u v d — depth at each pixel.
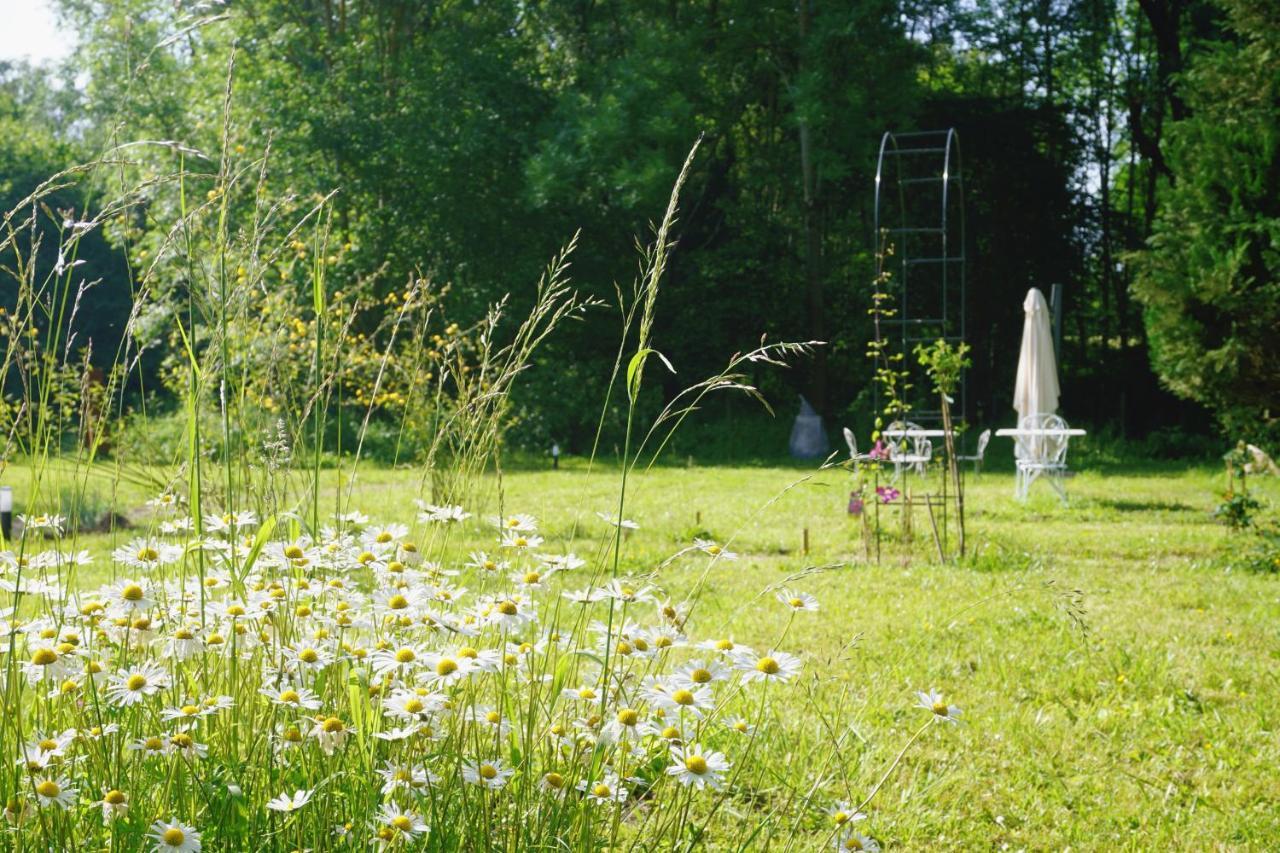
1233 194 15.38
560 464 19.98
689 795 2.42
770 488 14.64
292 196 2.61
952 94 27.00
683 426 23.64
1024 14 27.48
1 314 2.28
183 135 20.30
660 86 22.81
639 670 3.04
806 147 23.02
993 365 25.86
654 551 8.87
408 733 2.09
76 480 2.48
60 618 2.19
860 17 21.88
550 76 26.44
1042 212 25.78
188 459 2.46
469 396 2.87
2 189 32.31
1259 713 4.73
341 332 2.72
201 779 2.22
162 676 2.12
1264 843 3.46
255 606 2.38
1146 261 16.05
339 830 2.19
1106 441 20.58
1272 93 15.48
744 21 22.89
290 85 22.67
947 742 4.26
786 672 2.33
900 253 25.50
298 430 3.06
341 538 2.57
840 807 2.50
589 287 24.17
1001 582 7.48
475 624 2.36
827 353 23.31
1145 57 27.02
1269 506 12.08
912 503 9.62
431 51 24.09
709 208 26.41
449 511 2.72
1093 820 3.62
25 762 2.02
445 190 22.98
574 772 2.24
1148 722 4.61
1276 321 14.94
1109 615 6.59
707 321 24.78
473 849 2.16
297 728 2.26
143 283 2.47
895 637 5.84
